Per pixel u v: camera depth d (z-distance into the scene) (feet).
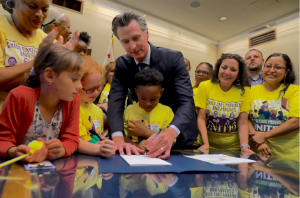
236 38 14.76
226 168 1.89
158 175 1.62
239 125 4.94
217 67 5.08
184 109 3.46
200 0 10.75
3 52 3.23
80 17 10.56
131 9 11.56
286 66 5.35
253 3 10.89
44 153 1.81
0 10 8.26
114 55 11.51
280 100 5.31
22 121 2.25
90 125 3.53
